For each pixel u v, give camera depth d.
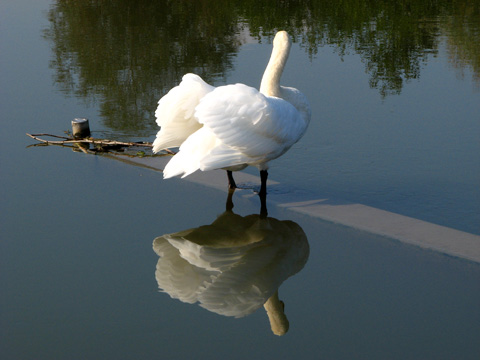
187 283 5.56
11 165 6.75
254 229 5.99
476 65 8.74
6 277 5.61
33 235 5.95
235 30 10.52
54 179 6.55
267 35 10.13
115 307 5.41
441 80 8.35
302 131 6.29
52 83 8.38
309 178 6.60
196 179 6.55
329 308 5.39
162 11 12.01
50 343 5.21
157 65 8.87
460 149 6.98
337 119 7.52
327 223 6.02
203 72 8.57
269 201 6.27
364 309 5.38
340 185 6.51
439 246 5.77
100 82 8.41
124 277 5.61
